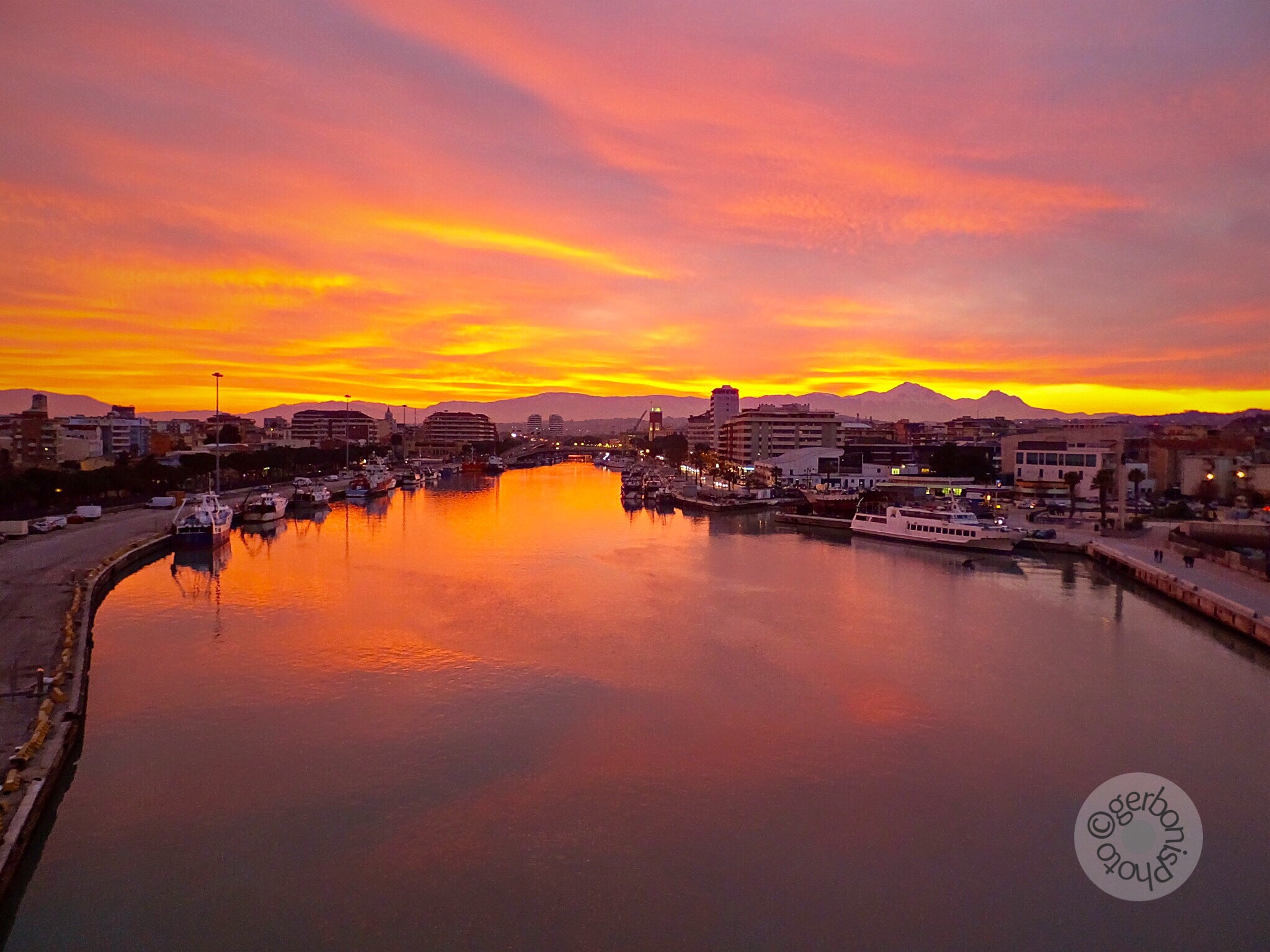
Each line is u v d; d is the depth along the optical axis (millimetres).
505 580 85812
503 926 29047
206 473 175625
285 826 34812
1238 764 41938
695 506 170375
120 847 33188
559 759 41125
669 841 34188
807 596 78938
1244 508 129000
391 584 82562
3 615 59625
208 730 44125
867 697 50250
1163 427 193250
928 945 28484
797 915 29828
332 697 49156
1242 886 32031
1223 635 65250
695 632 64438
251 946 27859
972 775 40312
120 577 84938
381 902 30188
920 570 94688
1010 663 57438
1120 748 43594
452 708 47531
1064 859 33500
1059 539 110375
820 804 37344
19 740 37531
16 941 27906
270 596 76625
